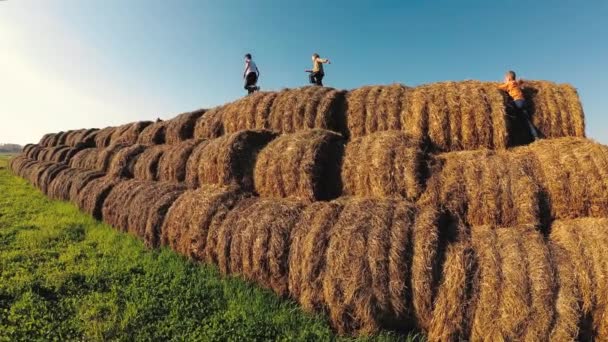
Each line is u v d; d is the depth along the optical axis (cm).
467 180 716
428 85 969
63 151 2241
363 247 622
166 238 982
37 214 1411
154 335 607
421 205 717
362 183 798
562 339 512
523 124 900
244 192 922
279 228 730
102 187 1320
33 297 720
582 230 596
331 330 634
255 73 1725
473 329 552
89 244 1056
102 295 730
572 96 877
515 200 677
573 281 538
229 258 796
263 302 692
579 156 681
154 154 1300
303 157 848
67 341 585
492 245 595
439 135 883
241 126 1200
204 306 698
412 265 599
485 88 895
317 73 1575
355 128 990
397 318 612
